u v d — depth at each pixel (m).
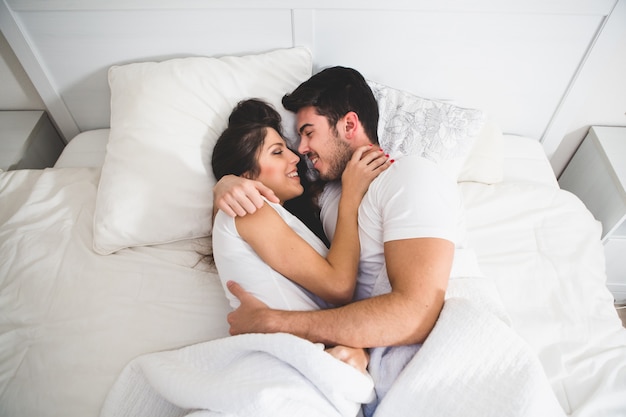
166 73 1.08
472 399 0.64
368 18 1.11
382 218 0.79
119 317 0.87
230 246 0.78
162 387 0.69
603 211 1.28
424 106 1.08
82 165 1.27
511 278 0.96
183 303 0.90
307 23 1.12
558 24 1.08
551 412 0.63
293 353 0.64
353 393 0.65
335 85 0.94
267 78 1.13
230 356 0.72
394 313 0.66
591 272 0.97
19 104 1.42
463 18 1.09
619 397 0.75
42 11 1.10
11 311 0.89
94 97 1.33
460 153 1.06
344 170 0.88
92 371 0.80
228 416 0.62
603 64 1.14
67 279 0.94
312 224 1.00
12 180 1.16
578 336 0.86
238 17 1.12
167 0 1.08
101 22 1.13
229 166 0.93
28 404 0.76
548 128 1.33
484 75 1.21
